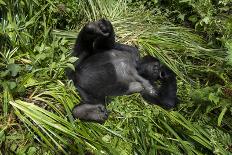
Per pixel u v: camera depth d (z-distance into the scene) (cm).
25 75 325
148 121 332
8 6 356
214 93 349
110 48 337
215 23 430
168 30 430
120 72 327
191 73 397
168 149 316
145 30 417
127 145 315
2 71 318
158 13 450
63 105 318
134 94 350
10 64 318
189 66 400
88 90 328
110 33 325
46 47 344
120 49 349
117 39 402
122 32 409
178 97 366
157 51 394
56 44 347
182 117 342
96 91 327
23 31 358
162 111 342
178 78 383
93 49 333
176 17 455
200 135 334
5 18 355
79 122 313
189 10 456
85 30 317
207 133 341
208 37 438
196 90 360
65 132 299
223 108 348
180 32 430
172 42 416
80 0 422
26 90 324
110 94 333
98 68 326
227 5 465
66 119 313
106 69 325
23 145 296
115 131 319
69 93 329
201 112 356
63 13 398
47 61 339
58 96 323
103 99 332
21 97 319
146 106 345
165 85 339
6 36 342
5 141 295
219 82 390
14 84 310
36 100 319
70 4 407
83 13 423
